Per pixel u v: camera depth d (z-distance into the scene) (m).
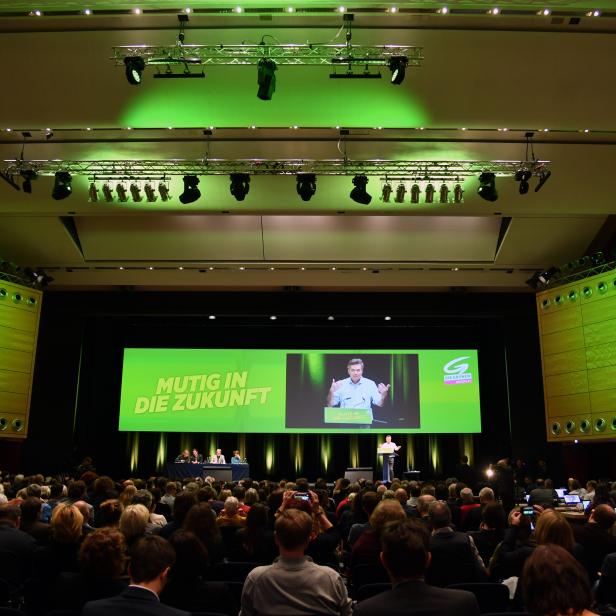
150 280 16.22
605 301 13.36
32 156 11.34
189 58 8.38
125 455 18.36
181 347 18.25
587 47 8.71
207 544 4.31
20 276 15.27
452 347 18.61
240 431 17.56
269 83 8.18
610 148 11.18
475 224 14.31
